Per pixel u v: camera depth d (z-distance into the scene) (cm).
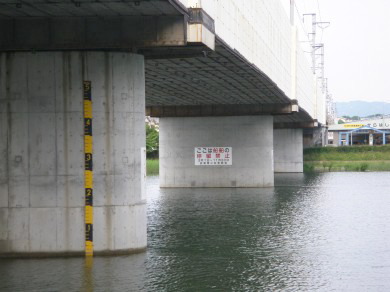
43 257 2491
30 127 2489
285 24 5372
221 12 2755
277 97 5591
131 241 2556
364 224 3628
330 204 4759
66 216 2486
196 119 6475
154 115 6391
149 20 2353
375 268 2395
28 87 2488
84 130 2478
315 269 2369
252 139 6375
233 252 2697
